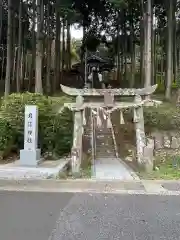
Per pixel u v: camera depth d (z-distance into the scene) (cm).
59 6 2053
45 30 2589
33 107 1217
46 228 544
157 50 3534
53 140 1410
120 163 1327
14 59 2966
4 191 855
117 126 1719
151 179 1048
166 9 2402
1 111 1384
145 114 1634
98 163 1325
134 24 3011
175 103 1859
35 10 2361
